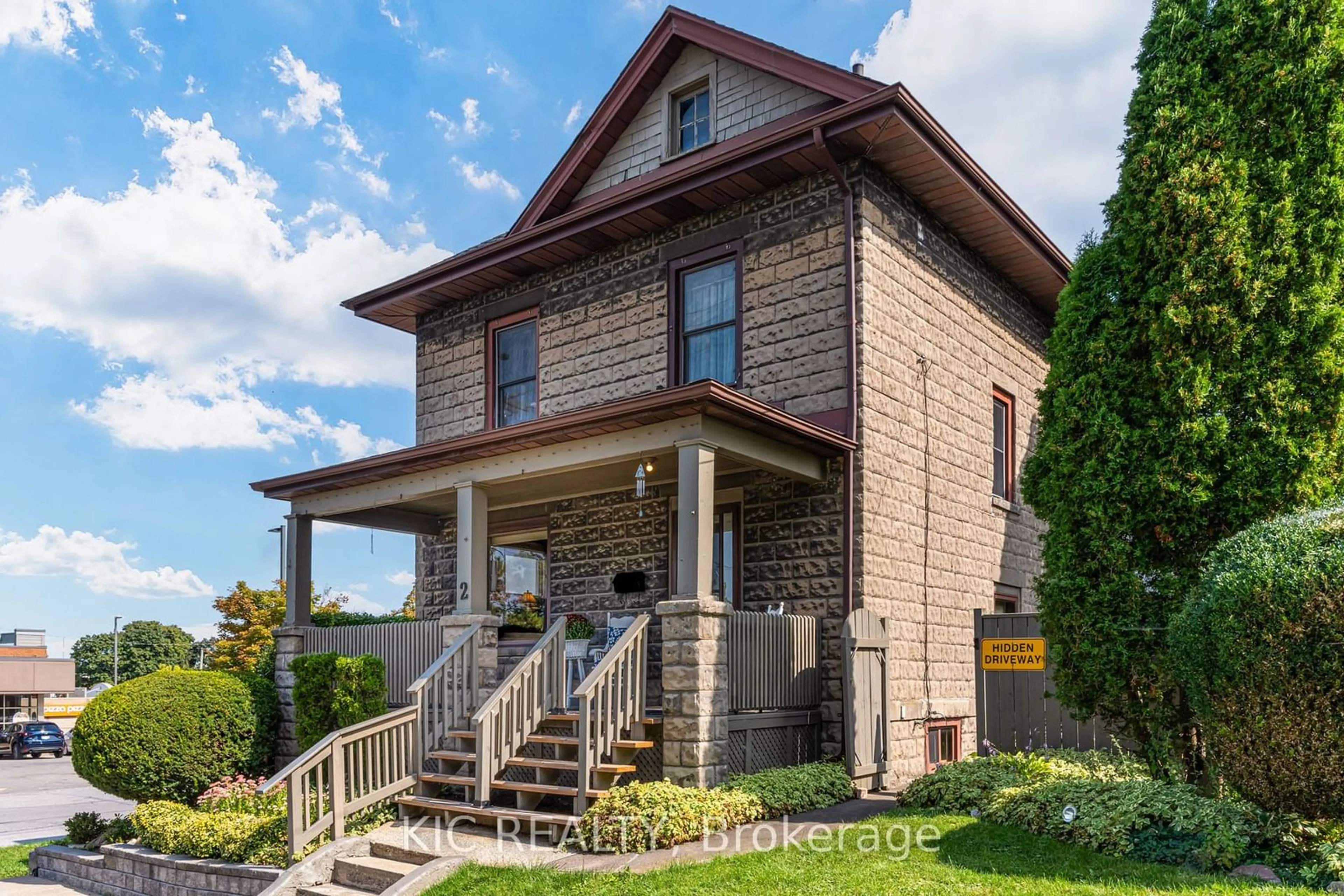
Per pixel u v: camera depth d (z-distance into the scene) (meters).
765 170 10.45
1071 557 7.87
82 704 49.66
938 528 11.18
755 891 5.56
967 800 7.74
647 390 11.62
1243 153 7.51
